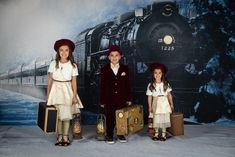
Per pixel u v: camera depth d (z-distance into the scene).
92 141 4.63
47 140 4.65
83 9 5.93
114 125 4.91
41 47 5.93
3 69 5.89
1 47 5.89
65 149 4.14
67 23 5.91
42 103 4.72
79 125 4.76
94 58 5.89
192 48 5.83
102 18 5.90
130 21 5.80
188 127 5.67
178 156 3.78
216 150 4.05
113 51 4.59
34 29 5.90
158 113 4.56
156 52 5.73
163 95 4.65
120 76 4.64
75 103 4.38
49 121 4.07
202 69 5.89
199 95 5.90
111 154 3.89
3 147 4.22
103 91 4.63
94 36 5.88
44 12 5.91
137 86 5.79
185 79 5.87
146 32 5.68
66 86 4.31
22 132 5.22
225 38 5.91
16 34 5.90
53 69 4.32
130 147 4.25
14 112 5.90
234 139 4.70
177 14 5.75
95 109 5.91
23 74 5.99
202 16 5.86
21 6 5.90
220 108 5.92
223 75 5.90
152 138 4.74
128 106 4.90
